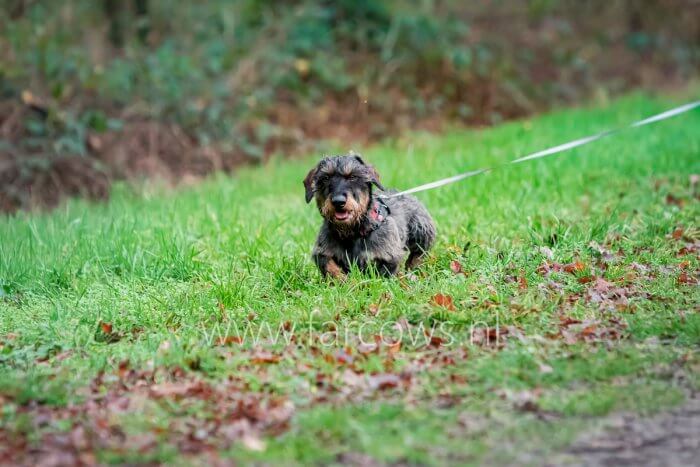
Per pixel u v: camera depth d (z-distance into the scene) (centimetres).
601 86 2798
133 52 2212
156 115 2122
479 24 2839
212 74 2302
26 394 707
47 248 1165
